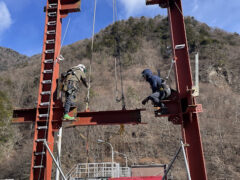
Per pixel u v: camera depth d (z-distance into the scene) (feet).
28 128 137.69
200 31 274.57
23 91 186.29
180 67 18.95
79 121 19.95
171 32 19.83
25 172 104.47
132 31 289.94
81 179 64.03
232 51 216.95
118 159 108.47
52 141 19.24
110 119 19.75
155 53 242.17
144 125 130.00
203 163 16.38
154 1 21.17
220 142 110.73
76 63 244.83
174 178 89.10
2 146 115.96
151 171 67.56
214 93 157.79
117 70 216.74
